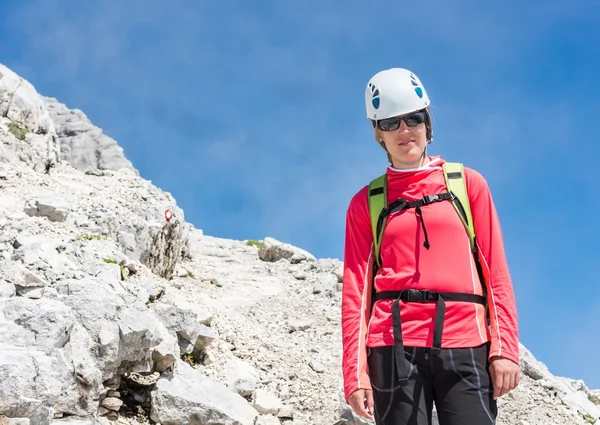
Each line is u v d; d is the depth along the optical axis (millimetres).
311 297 13906
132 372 6762
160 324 7324
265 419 7145
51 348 5691
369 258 3523
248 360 9297
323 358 10227
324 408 8391
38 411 4762
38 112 15516
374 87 3623
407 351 3197
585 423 9469
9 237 7910
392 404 3170
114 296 6641
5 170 12438
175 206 15789
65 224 10250
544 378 10406
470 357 3164
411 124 3506
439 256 3299
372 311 3414
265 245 18312
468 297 3266
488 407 3125
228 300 13477
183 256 16219
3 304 5836
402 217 3395
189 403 6680
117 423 6281
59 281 6906
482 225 3395
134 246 11523
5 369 4684
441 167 3514
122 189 14555
